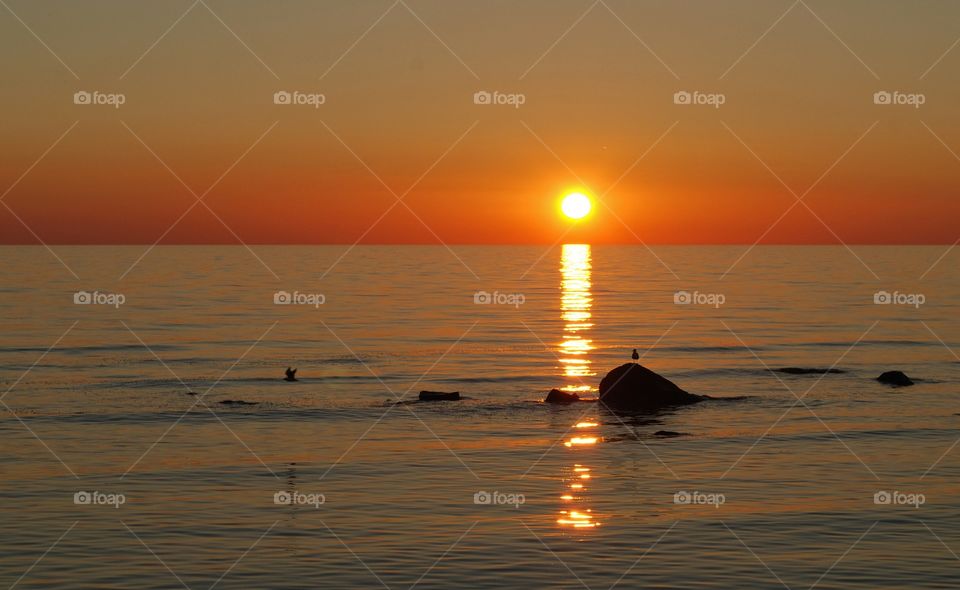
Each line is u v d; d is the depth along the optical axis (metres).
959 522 18.72
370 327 60.59
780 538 17.69
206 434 27.48
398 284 104.81
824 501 20.22
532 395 35.50
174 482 21.75
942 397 34.41
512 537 17.72
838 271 136.88
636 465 23.58
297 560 16.44
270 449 25.41
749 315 69.50
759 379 39.78
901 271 136.62
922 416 30.41
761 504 20.00
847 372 41.59
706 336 56.31
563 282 112.56
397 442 26.41
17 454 24.62
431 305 77.44
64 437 26.91
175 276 115.81
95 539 17.48
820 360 46.03
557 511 19.45
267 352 48.47
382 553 16.81
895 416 30.44
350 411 31.48
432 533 17.95
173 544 17.25
